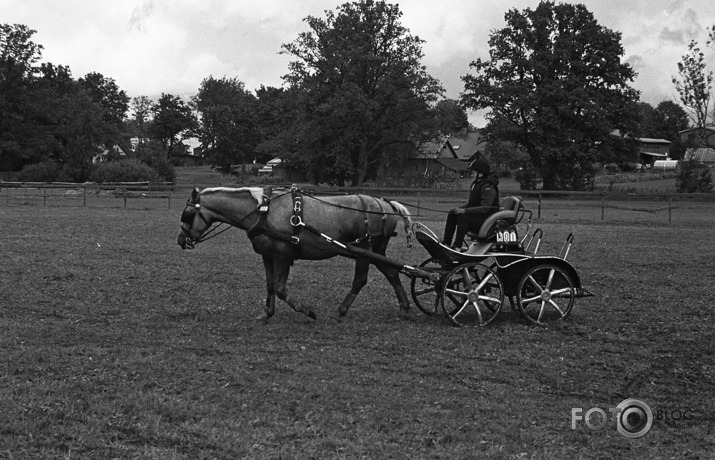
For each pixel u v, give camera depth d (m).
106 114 135.62
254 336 9.61
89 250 18.30
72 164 69.19
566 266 10.43
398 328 10.19
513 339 9.59
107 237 21.50
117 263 16.08
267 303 10.55
